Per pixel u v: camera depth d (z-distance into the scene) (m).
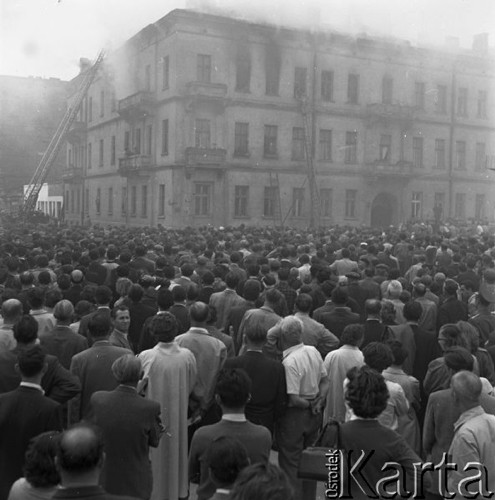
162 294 7.80
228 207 41.16
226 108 41.06
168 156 40.88
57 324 6.80
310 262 13.38
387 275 12.40
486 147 51.00
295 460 6.12
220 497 3.22
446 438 5.17
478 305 9.36
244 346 7.04
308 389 6.18
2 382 5.54
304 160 43.78
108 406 4.90
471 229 38.53
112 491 4.79
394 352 6.04
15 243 17.36
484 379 5.65
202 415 6.63
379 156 46.47
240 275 11.87
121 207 49.47
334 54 44.47
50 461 3.48
